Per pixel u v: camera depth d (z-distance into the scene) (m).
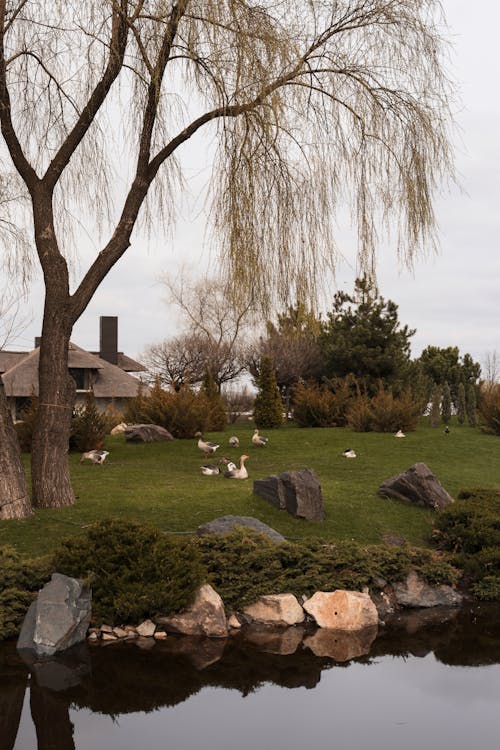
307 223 11.28
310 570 9.94
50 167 12.29
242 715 6.63
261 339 42.78
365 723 6.49
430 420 33.81
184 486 14.60
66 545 9.22
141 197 12.68
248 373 51.03
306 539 10.82
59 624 8.14
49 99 13.21
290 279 11.22
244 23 10.70
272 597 9.39
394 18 11.52
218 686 7.30
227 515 11.90
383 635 8.94
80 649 8.16
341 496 14.15
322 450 21.92
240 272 10.88
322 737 6.18
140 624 8.75
